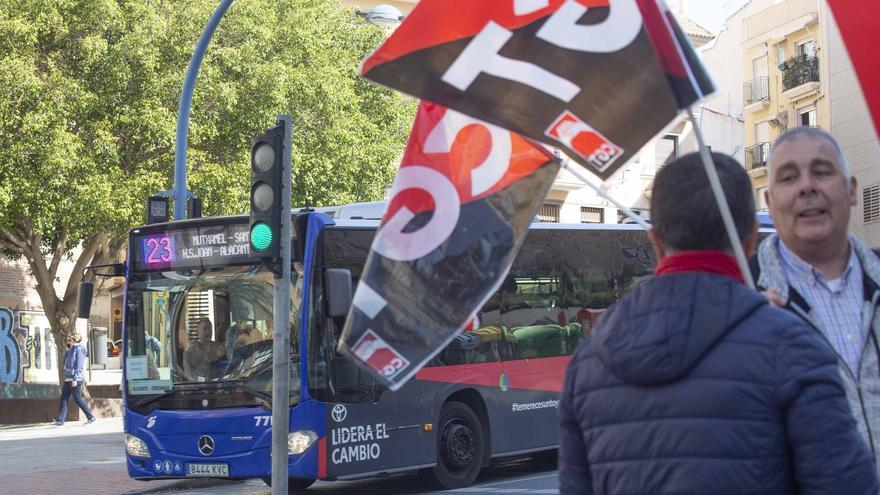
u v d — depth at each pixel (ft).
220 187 86.84
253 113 88.48
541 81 13.75
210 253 46.24
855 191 14.06
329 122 95.76
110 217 83.51
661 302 10.13
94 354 118.21
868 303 13.52
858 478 9.45
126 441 46.93
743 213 10.82
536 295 53.93
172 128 84.48
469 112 14.21
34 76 81.71
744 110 166.81
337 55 103.40
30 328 106.42
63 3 83.82
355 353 15.28
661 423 9.78
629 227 58.80
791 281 13.84
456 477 49.49
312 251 44.50
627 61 13.16
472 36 14.17
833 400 9.57
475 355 50.72
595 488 10.25
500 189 15.76
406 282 15.53
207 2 87.51
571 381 10.65
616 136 13.39
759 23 164.45
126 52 84.17
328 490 52.95
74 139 82.58
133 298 47.34
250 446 44.37
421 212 15.78
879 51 13.41
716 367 9.71
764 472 9.52
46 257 108.88
